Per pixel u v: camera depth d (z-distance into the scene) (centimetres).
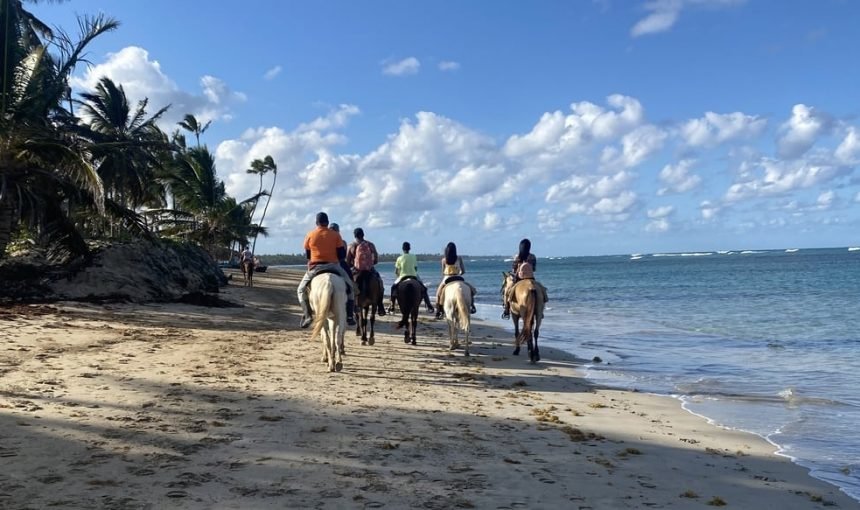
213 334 1528
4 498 450
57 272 1936
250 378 968
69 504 445
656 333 2027
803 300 3200
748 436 784
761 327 2125
